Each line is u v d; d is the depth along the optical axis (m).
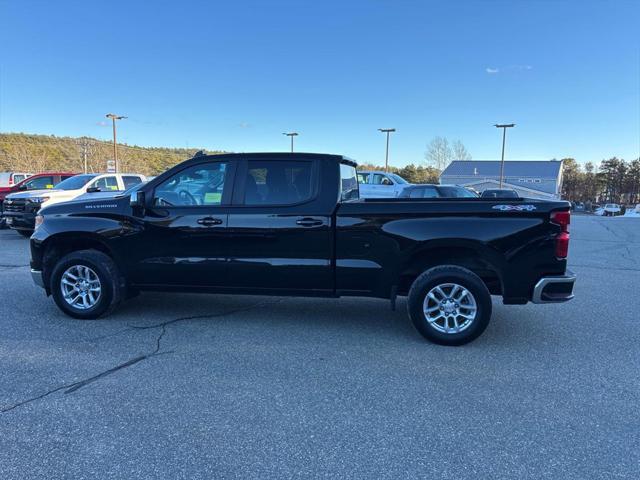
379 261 4.64
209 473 2.57
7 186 19.56
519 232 4.40
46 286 5.39
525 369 4.03
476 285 4.43
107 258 5.20
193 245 4.96
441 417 3.20
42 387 3.58
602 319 5.55
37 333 4.83
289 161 4.87
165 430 3.00
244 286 4.95
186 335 4.82
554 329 5.15
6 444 2.82
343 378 3.81
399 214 4.56
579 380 3.81
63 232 5.18
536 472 2.59
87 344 4.53
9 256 9.83
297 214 4.75
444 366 4.08
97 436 2.92
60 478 2.51
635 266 9.27
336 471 2.60
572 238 13.90
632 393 3.58
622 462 2.69
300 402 3.39
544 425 3.10
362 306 6.03
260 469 2.61
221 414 3.21
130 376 3.80
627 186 95.19
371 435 2.96
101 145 73.50
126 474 2.55
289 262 4.80
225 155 4.99
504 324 5.32
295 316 5.55
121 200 5.17
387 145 46.03
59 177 16.38
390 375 3.88
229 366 4.04
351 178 5.53
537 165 70.31
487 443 2.88
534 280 4.44
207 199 4.99
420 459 2.71
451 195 17.12
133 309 5.77
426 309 4.56
